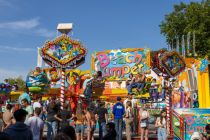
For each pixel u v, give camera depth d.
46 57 19.94
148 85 25.31
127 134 17.48
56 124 15.28
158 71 24.22
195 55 36.59
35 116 11.55
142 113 17.58
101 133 16.52
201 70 26.56
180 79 29.16
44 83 23.06
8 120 14.30
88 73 32.69
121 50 35.56
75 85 29.14
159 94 24.58
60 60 19.98
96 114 17.20
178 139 18.28
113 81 35.41
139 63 34.94
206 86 26.30
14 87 26.55
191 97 26.48
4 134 5.89
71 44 20.06
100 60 36.34
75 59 20.02
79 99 21.77
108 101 26.62
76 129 17.08
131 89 25.64
